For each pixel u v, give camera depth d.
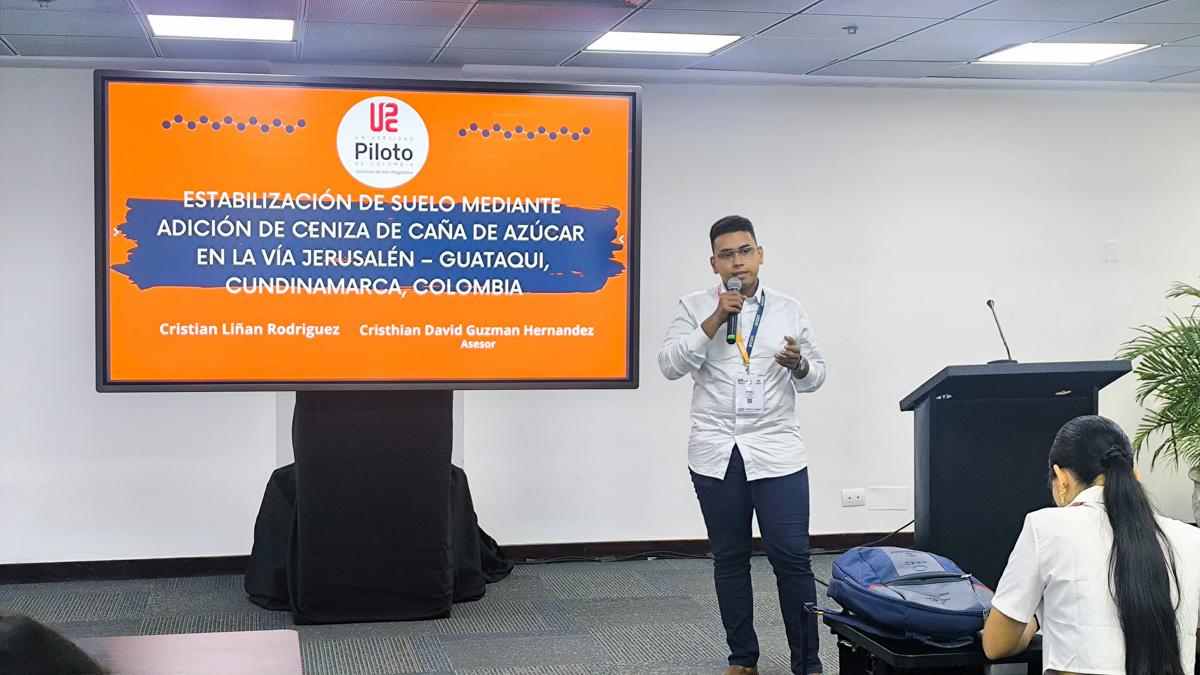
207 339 4.19
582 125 4.34
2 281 5.52
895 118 6.29
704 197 6.14
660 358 4.02
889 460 6.36
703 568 5.88
